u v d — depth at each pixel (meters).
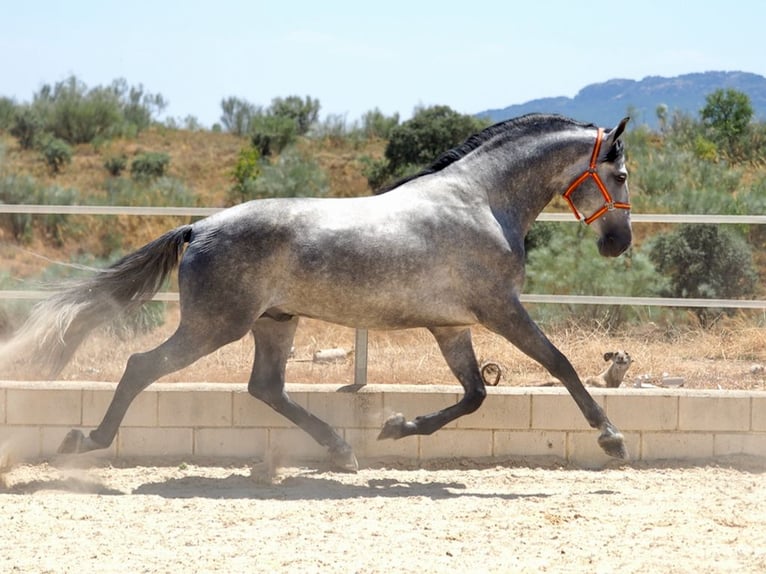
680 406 8.80
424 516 6.85
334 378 10.26
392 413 8.78
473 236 7.85
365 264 7.71
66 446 7.68
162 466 8.59
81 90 42.81
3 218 27.33
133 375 7.70
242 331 7.72
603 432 7.96
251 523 6.64
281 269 7.73
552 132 8.18
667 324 14.93
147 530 6.43
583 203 8.19
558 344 11.68
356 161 36.91
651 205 22.53
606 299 9.76
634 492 7.72
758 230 20.17
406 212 7.85
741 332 12.08
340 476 8.33
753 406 8.83
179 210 9.51
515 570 5.55
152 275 8.00
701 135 31.78
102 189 34.41
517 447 8.82
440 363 10.81
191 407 8.73
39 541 6.14
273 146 40.34
